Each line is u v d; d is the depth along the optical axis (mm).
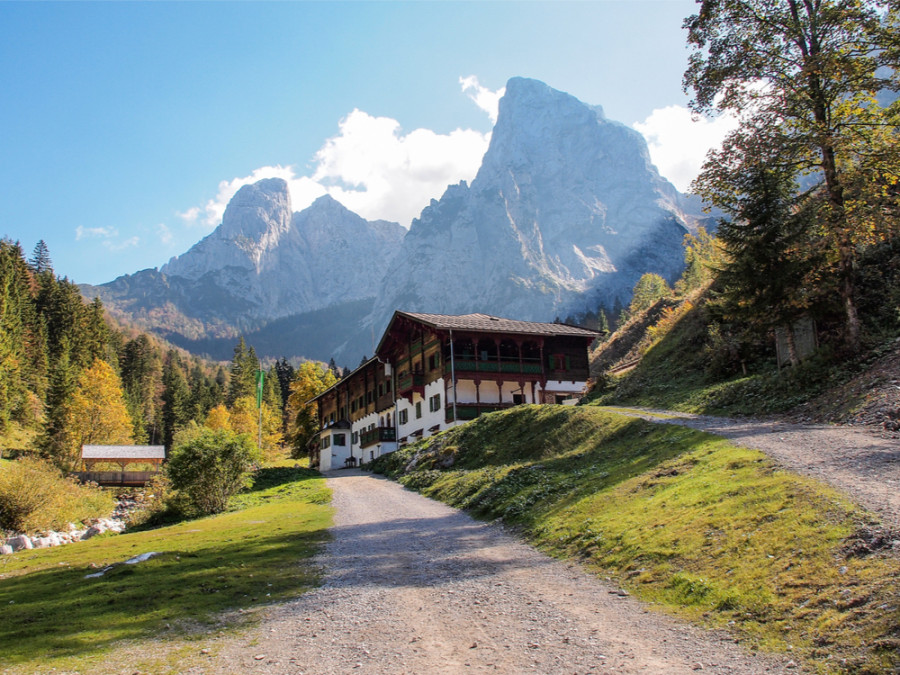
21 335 99375
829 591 10258
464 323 55375
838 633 9109
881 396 22953
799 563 11445
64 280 134625
